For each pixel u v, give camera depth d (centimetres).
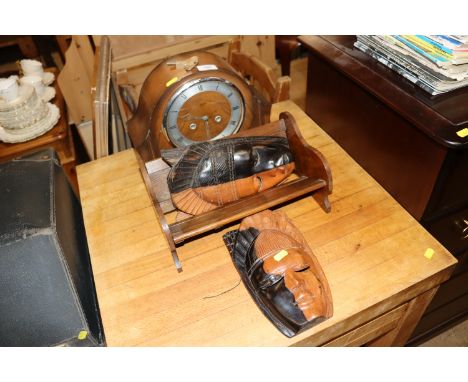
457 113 92
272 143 106
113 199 118
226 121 118
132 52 181
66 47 200
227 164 98
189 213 101
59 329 89
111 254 104
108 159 131
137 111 125
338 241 102
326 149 128
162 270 99
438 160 92
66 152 177
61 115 179
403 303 102
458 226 114
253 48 208
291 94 242
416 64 101
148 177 93
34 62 192
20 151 167
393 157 108
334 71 121
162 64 120
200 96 111
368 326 102
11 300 83
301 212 110
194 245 104
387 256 98
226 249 103
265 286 88
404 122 99
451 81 96
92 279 108
